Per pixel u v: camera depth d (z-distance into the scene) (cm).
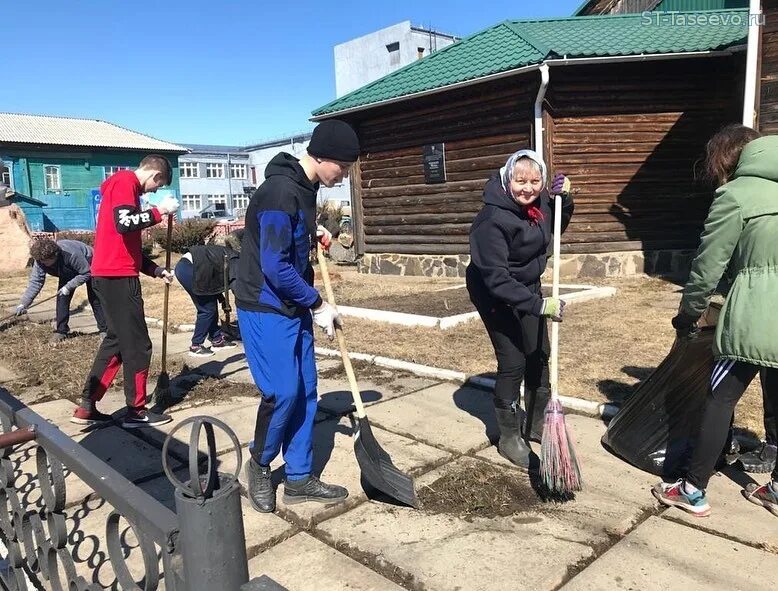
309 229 298
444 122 1131
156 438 427
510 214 333
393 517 307
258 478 316
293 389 301
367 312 791
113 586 255
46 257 725
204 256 642
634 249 1052
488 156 1077
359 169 1302
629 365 544
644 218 1049
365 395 499
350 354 616
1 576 272
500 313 352
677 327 331
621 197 1040
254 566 270
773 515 300
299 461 318
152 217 421
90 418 460
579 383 498
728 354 284
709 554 269
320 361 612
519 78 1004
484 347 629
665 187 1045
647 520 300
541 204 352
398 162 1225
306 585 256
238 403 499
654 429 349
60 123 4028
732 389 288
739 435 384
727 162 298
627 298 860
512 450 362
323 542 289
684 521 297
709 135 1038
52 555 231
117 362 457
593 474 347
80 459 190
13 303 1133
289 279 281
